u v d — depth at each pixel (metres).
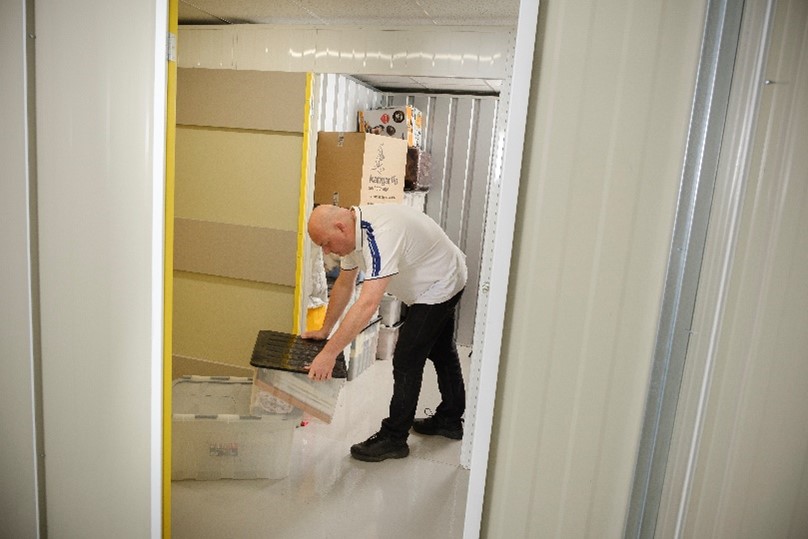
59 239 1.55
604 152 1.15
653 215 1.14
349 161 3.00
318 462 2.55
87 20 1.44
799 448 1.23
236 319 2.99
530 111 1.18
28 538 1.74
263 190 2.84
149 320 1.51
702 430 1.20
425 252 2.44
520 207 1.21
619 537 1.27
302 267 2.82
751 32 1.04
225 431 2.31
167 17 1.40
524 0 1.13
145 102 1.42
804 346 1.17
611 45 1.11
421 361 2.56
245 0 2.58
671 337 1.15
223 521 2.08
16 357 1.62
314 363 2.16
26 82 1.48
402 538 2.05
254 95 2.76
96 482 1.65
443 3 2.46
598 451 1.25
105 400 1.59
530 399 1.28
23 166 1.51
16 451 1.68
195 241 2.95
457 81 3.72
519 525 1.34
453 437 2.89
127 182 1.47
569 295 1.21
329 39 2.84
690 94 1.08
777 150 1.08
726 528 1.27
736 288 1.13
